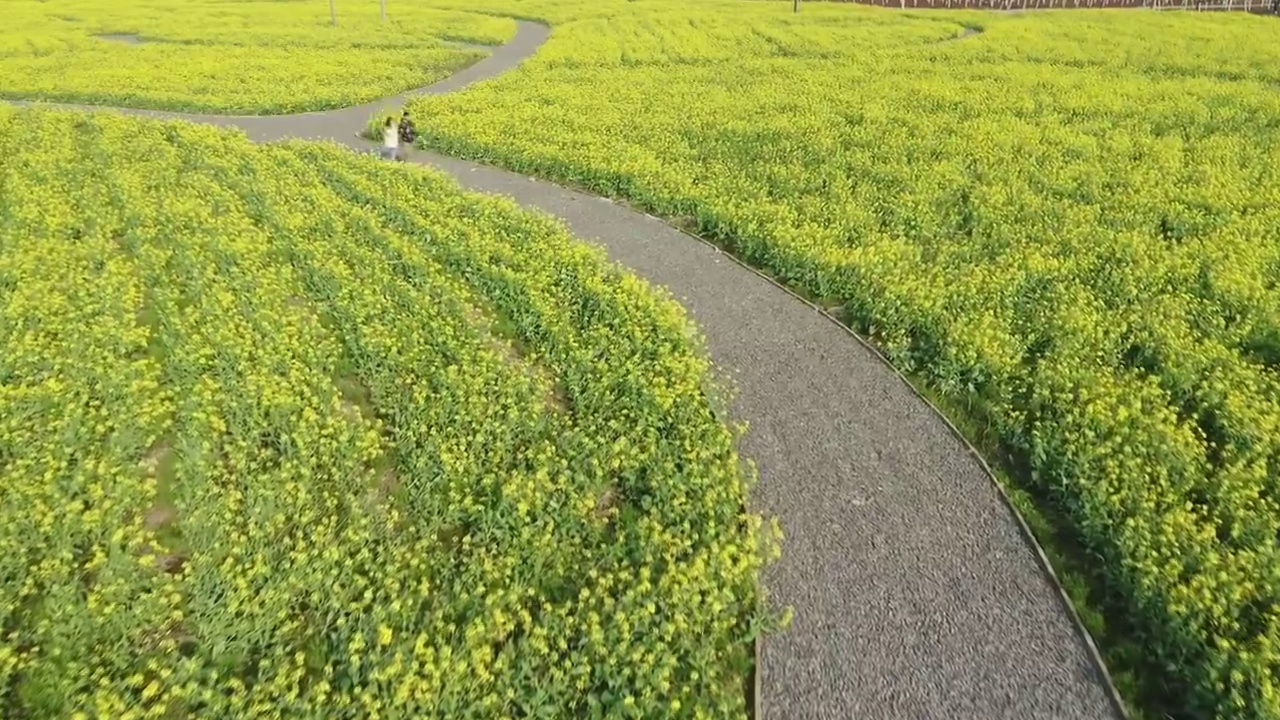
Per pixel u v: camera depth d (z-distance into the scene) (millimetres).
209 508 10047
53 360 12852
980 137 24719
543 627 8453
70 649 8367
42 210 19016
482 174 23547
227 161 22922
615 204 21016
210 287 15188
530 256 16703
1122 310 14547
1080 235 17500
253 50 43250
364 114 31047
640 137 25656
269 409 11758
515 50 45125
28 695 7992
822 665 8539
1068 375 12398
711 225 18922
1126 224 18359
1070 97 29219
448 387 12273
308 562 9328
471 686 7992
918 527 10227
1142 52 37375
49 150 23688
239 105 31266
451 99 31359
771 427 12062
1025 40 41250
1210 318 14109
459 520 10133
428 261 16609
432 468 10734
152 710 7707
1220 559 9148
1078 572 9516
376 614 8648
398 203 19375
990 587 9383
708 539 9656
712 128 26469
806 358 13820
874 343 14234
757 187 20891
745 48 42344
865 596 9297
